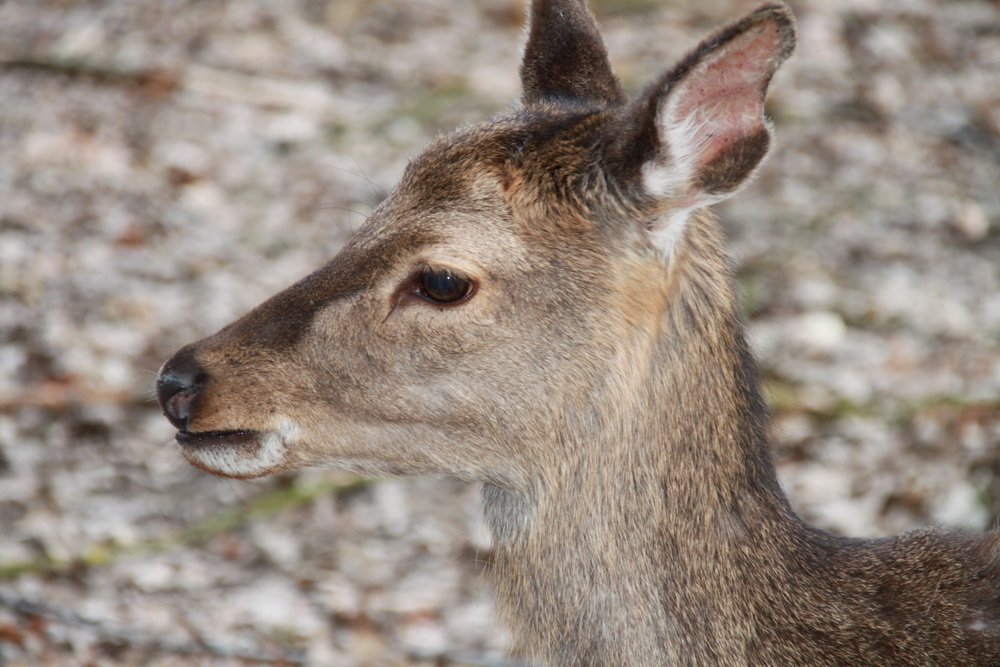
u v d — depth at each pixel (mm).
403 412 6523
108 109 18000
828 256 15320
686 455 6414
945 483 11992
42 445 12617
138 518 11891
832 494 12000
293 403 6629
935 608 6473
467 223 6359
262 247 15625
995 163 17578
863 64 19281
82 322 14188
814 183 16734
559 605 6566
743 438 6570
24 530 11578
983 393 13148
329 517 12062
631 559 6406
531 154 6441
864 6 20625
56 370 13523
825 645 6434
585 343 6340
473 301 6332
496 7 20953
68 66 18781
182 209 16234
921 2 21094
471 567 11484
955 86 19219
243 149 17312
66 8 20172
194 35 19531
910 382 13391
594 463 6422
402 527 11961
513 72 19109
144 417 13008
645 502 6387
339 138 17531
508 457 6551
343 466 6801
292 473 12492
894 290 14844
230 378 6621
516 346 6367
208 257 15414
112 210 16109
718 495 6445
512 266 6309
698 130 6141
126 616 10641
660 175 6195
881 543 6777
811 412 12961
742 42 5906
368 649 10477
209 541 11695
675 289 6426
